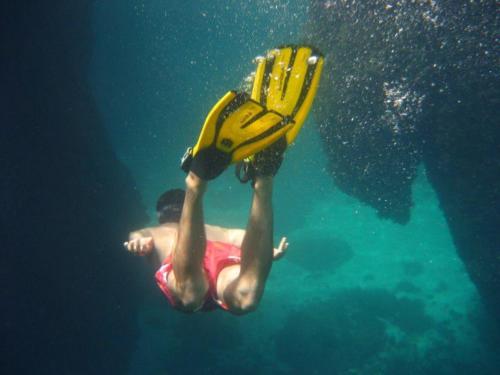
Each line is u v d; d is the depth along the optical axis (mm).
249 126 1753
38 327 8719
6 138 9164
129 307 11672
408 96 7555
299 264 15531
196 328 11789
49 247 9336
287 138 1953
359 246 17016
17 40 10523
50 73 11719
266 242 2059
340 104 8562
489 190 6836
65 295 9453
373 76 7887
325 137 9195
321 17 8453
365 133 8633
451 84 6859
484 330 10891
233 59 49531
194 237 1965
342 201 21375
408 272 14867
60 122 11242
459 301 12836
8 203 8641
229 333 11633
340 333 11508
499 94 6305
